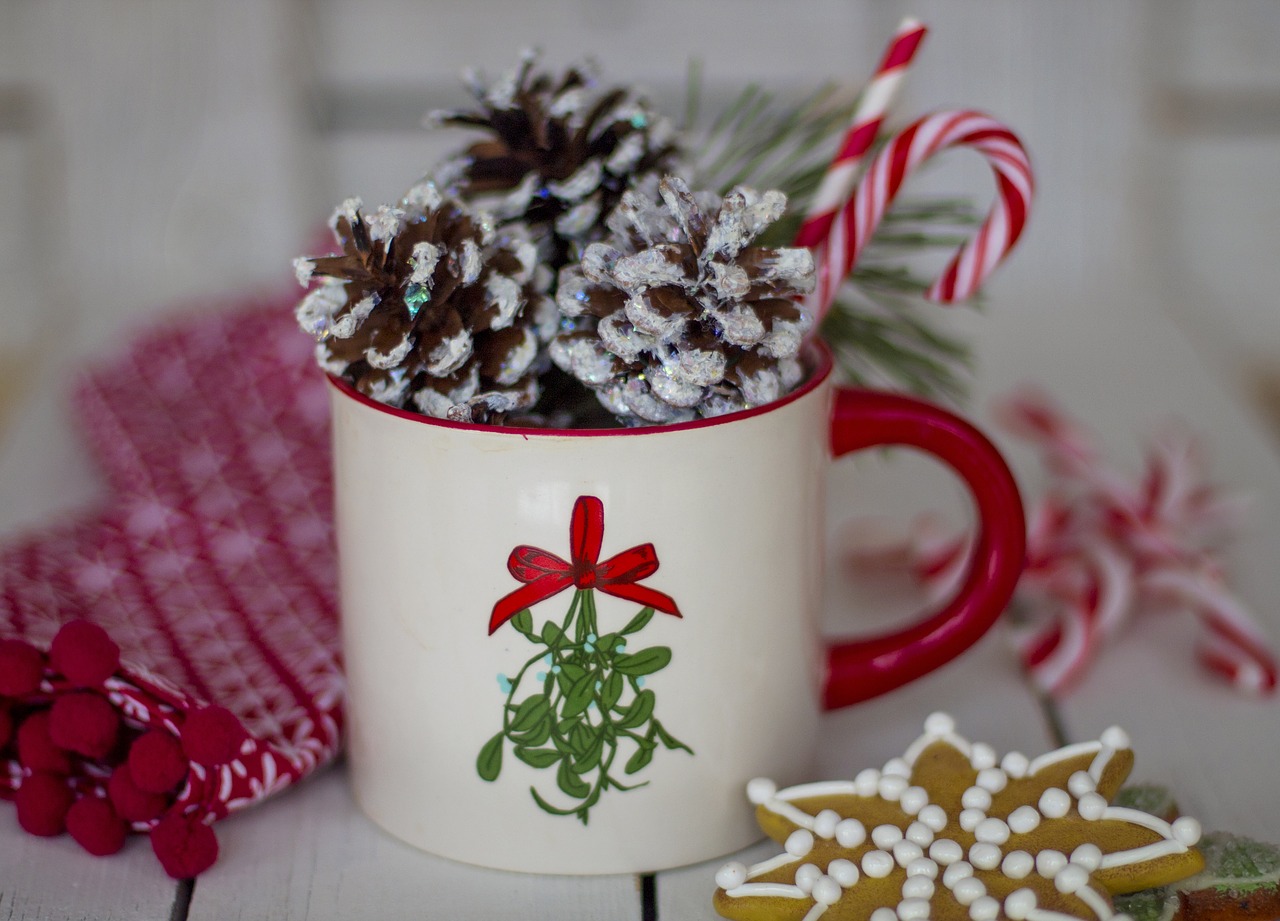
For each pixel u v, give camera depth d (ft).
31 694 1.44
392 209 1.36
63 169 2.81
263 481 1.86
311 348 2.02
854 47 2.79
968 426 1.48
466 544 1.36
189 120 2.80
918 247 1.82
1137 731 1.60
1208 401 2.22
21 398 2.28
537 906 1.40
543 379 1.47
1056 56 2.76
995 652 1.71
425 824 1.44
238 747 1.43
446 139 2.84
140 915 1.39
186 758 1.42
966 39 2.75
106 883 1.42
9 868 1.43
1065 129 2.81
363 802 1.49
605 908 1.40
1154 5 2.79
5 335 2.91
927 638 1.53
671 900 1.41
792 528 1.41
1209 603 1.69
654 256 1.33
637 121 1.47
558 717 1.38
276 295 2.20
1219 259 2.99
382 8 2.76
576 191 1.44
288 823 1.48
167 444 1.90
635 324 1.33
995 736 1.59
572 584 1.35
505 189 1.48
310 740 1.50
